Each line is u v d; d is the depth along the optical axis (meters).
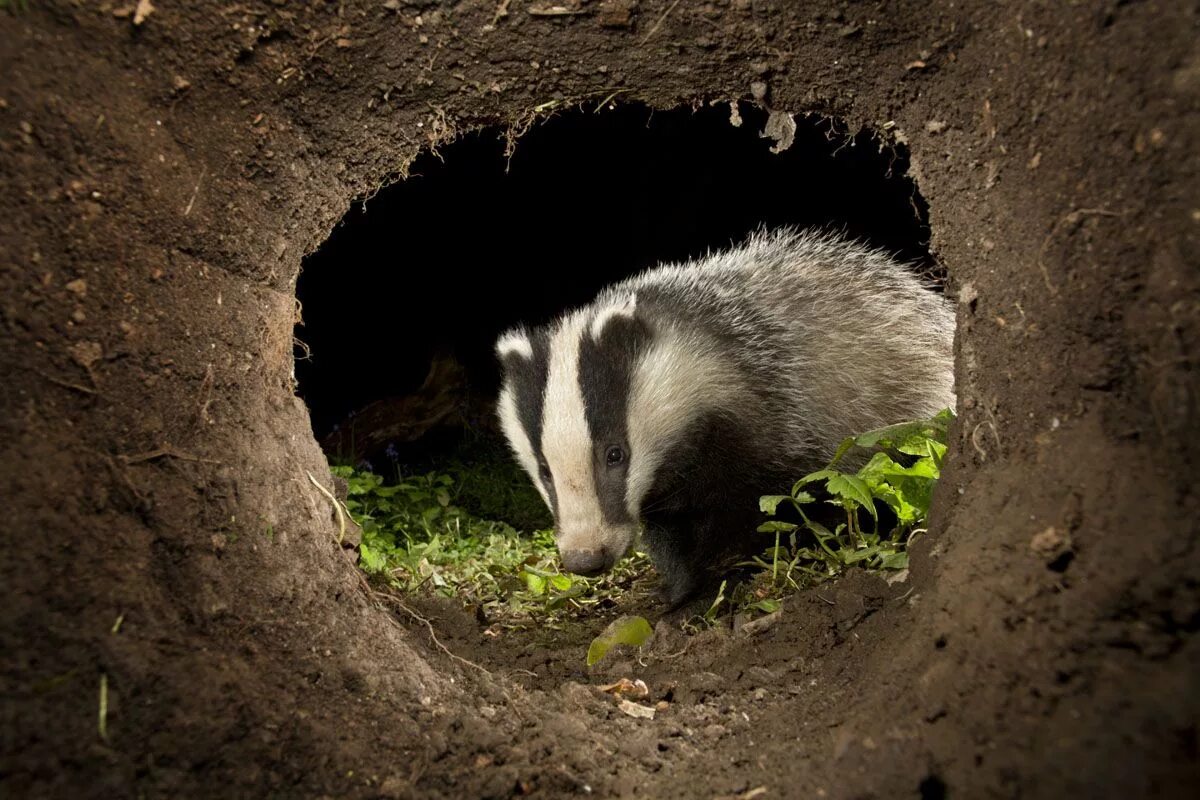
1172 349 0.88
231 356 1.02
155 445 0.97
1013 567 0.93
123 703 0.91
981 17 1.00
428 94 1.08
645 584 1.36
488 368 1.97
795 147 1.86
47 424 0.94
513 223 2.01
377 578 1.23
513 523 1.55
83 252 0.97
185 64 1.01
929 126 1.05
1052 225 0.96
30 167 0.96
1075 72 0.95
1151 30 0.93
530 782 0.96
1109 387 0.93
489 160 1.83
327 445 1.65
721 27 1.07
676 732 1.01
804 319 1.29
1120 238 0.93
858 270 1.35
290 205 1.07
